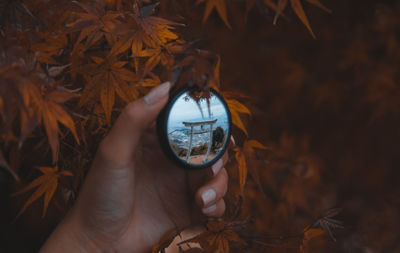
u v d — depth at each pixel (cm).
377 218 107
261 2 54
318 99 117
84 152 54
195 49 49
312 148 118
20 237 68
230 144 56
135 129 50
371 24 112
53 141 44
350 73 116
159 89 49
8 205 68
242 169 55
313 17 107
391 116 115
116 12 50
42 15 49
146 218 58
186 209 60
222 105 52
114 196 53
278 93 120
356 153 121
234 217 57
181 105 50
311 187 95
